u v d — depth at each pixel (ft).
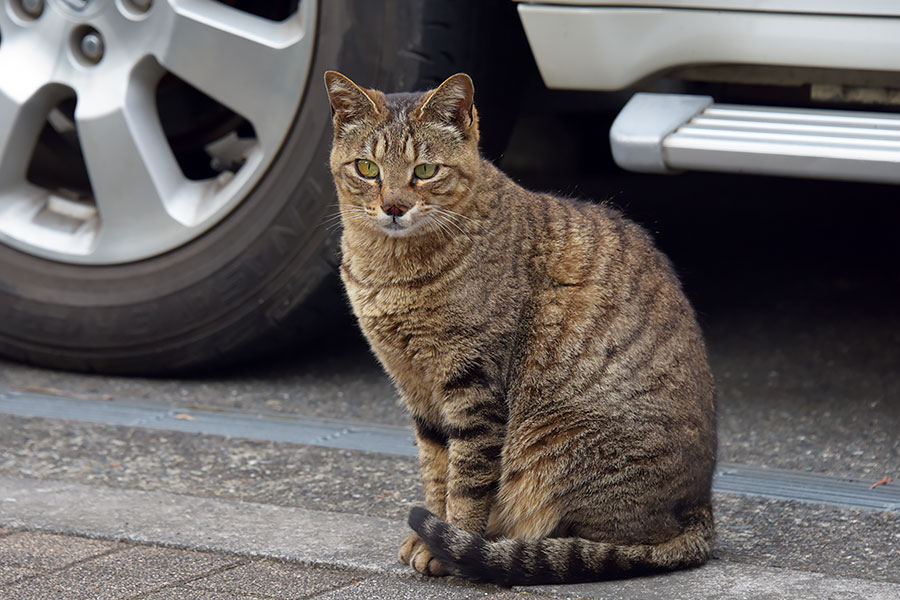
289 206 19.04
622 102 24.08
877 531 13.96
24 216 20.77
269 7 20.66
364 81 18.47
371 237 13.98
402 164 13.82
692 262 26.68
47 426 18.17
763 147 15.61
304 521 14.40
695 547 13.02
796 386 19.84
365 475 16.24
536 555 12.46
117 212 19.90
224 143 21.68
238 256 19.45
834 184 31.94
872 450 17.07
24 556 13.26
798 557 13.26
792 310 23.68
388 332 13.94
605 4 16.67
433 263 13.64
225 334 19.95
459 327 13.58
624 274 14.08
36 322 20.66
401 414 19.20
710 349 21.81
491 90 19.20
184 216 19.75
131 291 20.11
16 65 20.13
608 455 13.25
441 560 12.60
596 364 13.51
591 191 30.68
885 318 23.04
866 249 27.53
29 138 20.57
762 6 15.99
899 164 15.07
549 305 13.83
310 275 19.22
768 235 28.58
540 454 13.56
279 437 17.80
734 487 15.60
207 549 13.44
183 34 18.95
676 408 13.46
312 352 22.31
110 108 19.38
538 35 17.26
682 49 16.60
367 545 13.58
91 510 14.71
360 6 18.25
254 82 18.85
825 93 16.97
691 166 16.14
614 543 13.26
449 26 18.25
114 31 19.43
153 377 20.98
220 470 16.47
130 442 17.54
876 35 15.57
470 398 13.66
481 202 14.10
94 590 12.36
